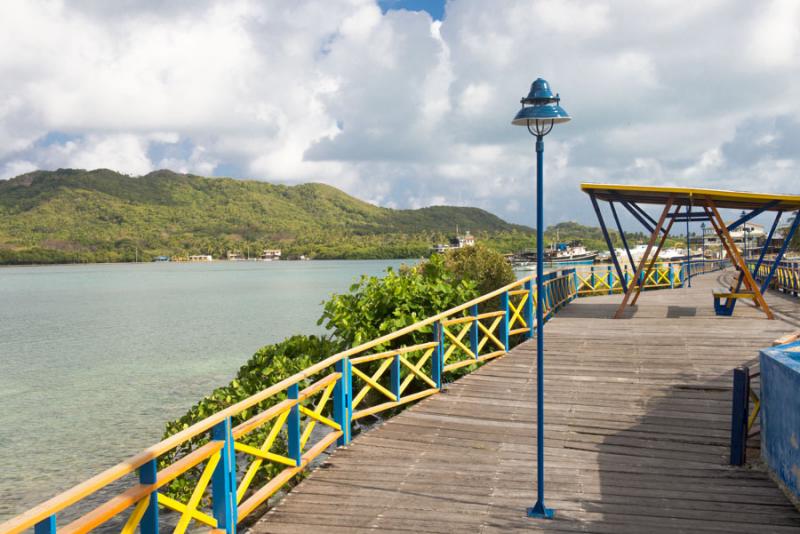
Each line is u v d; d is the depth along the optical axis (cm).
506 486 573
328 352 1086
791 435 518
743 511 507
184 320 4803
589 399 838
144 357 2973
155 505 403
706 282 3020
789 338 738
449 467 621
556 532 482
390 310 1163
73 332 4159
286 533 491
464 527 494
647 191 1406
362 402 1198
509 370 991
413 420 771
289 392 592
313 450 630
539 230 528
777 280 2439
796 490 509
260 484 880
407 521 507
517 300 1872
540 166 523
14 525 293
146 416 1830
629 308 1688
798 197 1336
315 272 17275
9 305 6825
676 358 1024
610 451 659
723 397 824
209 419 457
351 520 511
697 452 646
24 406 1994
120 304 6731
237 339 3581
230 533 475
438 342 904
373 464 632
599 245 19725
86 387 2281
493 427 741
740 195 1372
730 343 1119
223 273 17812
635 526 488
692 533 474
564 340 1187
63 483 1301
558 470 611
